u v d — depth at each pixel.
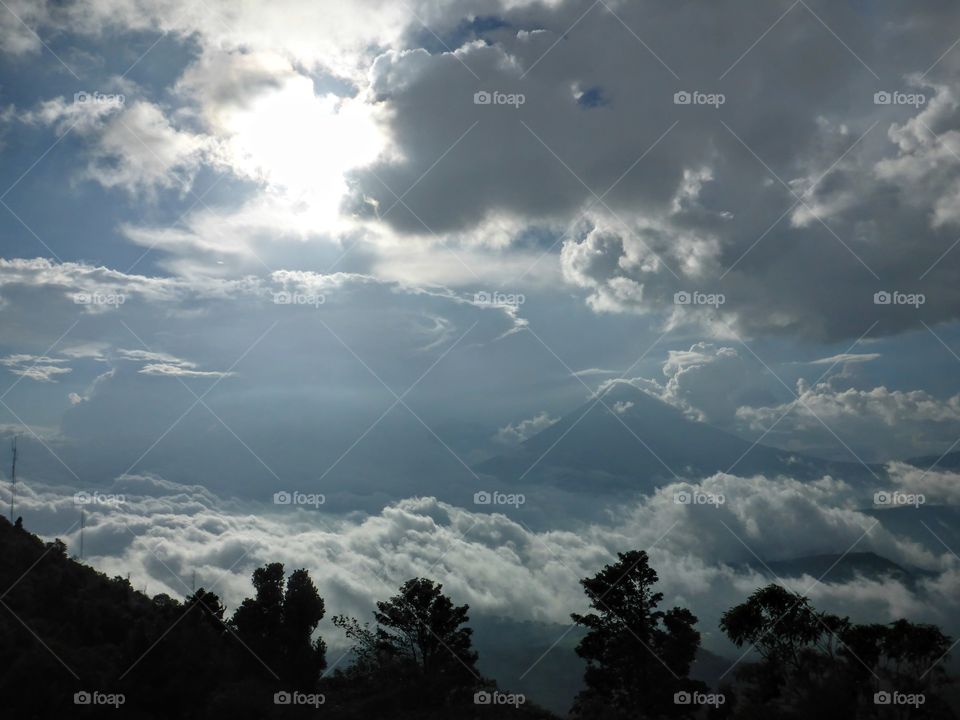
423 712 70.31
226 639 84.00
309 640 81.56
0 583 83.75
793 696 62.72
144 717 60.75
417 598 78.75
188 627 72.12
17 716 56.75
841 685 60.44
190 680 64.75
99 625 77.75
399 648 79.69
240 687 68.69
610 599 73.75
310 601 81.31
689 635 71.56
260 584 82.19
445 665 76.19
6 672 61.34
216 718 64.00
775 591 70.00
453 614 78.44
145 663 63.28
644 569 74.62
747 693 66.81
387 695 72.31
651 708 69.00
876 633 66.06
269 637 78.81
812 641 67.62
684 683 68.88
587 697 71.81
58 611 81.12
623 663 72.19
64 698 59.12
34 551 95.88
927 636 64.88
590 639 74.00
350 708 70.81
